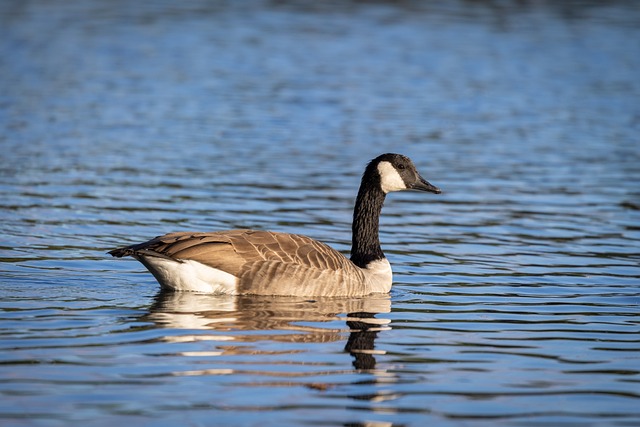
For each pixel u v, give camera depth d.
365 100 32.19
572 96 33.62
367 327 12.14
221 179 22.03
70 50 39.53
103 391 9.47
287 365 10.44
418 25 47.66
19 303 12.68
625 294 14.17
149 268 13.36
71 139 25.61
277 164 23.73
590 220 19.28
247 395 9.50
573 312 13.15
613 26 48.38
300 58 39.25
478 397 9.70
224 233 13.55
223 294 13.30
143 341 11.06
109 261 15.36
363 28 46.59
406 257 16.53
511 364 10.80
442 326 12.33
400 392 9.78
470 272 15.52
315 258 13.59
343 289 13.70
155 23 46.69
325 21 48.25
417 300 13.76
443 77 36.44
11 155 23.59
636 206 20.45
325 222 18.67
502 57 40.44
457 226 18.86
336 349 11.11
